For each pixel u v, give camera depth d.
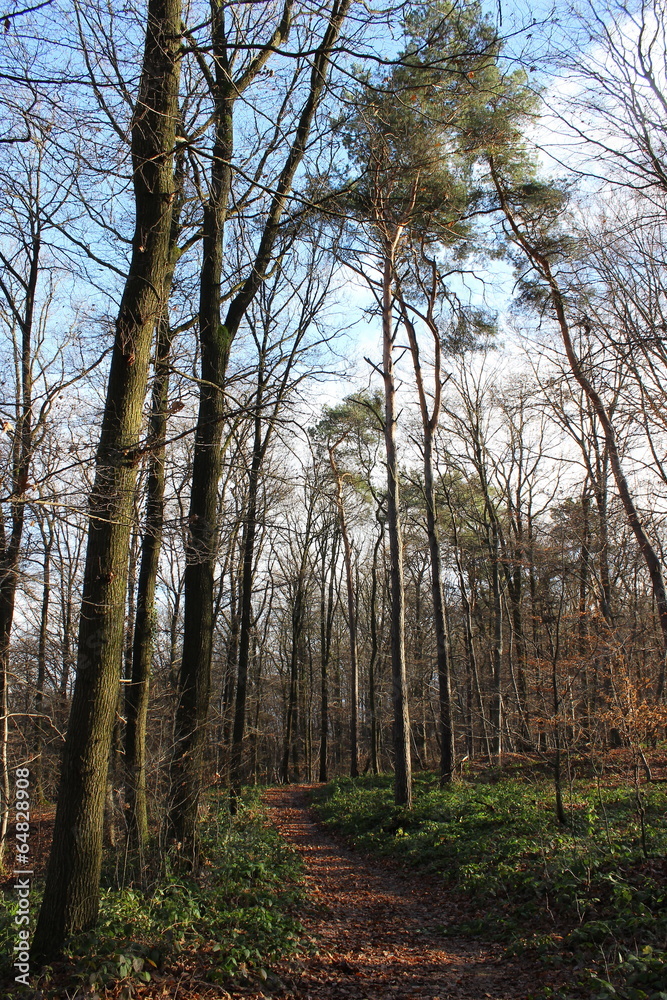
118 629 6.05
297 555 33.62
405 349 18.25
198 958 5.92
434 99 7.51
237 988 5.55
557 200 15.60
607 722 10.34
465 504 29.61
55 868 5.62
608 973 5.32
